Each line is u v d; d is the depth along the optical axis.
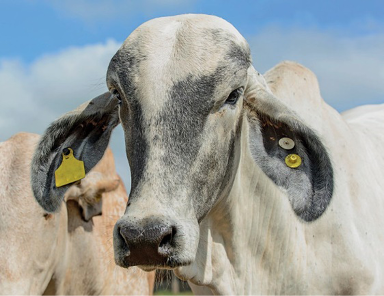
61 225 2.13
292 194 1.46
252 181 1.59
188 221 1.26
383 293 1.60
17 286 1.92
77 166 1.58
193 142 1.30
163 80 1.32
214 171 1.37
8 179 1.99
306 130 1.45
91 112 1.57
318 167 1.47
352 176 1.64
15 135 2.11
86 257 2.27
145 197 1.24
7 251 1.94
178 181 1.27
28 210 1.97
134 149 1.30
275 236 1.61
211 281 1.56
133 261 1.22
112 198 2.46
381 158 1.77
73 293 2.26
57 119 1.56
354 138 1.72
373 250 1.61
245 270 1.60
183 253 1.23
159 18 1.44
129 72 1.35
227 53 1.37
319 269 1.59
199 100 1.32
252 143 1.51
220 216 1.55
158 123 1.29
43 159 1.58
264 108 1.50
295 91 1.71
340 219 1.59
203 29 1.38
